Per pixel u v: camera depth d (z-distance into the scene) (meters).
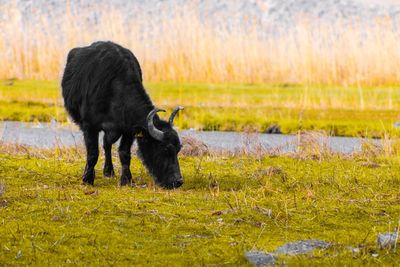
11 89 108.50
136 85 44.94
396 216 37.84
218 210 38.16
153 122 44.62
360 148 65.38
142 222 35.53
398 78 119.69
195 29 124.62
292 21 159.75
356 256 31.70
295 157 56.41
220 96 105.81
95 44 46.94
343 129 86.12
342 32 128.00
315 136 63.16
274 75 122.19
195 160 54.53
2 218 35.59
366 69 120.44
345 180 47.16
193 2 151.25
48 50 122.81
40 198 39.75
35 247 31.67
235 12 160.50
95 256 31.02
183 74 121.75
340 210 38.50
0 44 124.44
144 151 45.19
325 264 30.77
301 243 33.12
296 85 117.31
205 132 84.25
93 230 34.16
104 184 46.25
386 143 61.41
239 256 31.22
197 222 35.97
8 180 45.28
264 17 161.38
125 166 45.91
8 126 85.06
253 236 34.00
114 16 135.50
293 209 38.44
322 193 43.22
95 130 45.72
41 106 98.00
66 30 127.06
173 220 36.09
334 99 104.44
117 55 45.09
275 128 86.31
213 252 31.75
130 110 44.34
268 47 127.31
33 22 140.62
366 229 35.50
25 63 122.19
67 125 85.44
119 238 33.09
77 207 38.00
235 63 122.69
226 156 56.66
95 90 44.78
